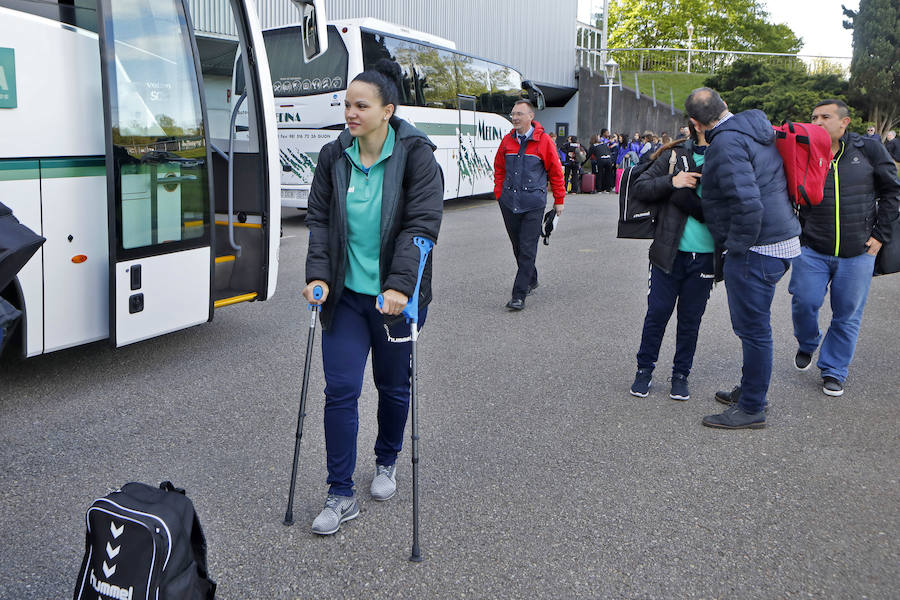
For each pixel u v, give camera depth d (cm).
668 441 443
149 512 226
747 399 463
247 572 304
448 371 566
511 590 295
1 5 434
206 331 662
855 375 565
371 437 444
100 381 529
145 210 511
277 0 1884
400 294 306
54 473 389
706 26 5612
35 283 466
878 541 334
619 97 3397
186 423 458
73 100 473
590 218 1623
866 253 513
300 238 1249
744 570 311
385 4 2305
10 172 444
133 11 494
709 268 479
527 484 385
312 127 1336
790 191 436
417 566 311
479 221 1561
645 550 325
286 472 395
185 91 535
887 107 3058
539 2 3142
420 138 325
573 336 666
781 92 2939
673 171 470
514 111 742
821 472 403
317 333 661
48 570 304
